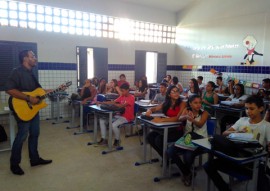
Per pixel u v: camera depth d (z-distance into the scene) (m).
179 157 2.63
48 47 5.77
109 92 5.69
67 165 3.19
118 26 6.84
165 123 2.78
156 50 7.70
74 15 6.07
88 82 5.10
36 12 5.54
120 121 3.83
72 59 6.15
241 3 6.05
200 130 2.69
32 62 2.89
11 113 3.27
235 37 6.25
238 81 6.20
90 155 3.55
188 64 7.68
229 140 1.83
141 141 4.21
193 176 2.58
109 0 6.50
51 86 5.90
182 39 7.82
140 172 3.01
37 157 3.16
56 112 6.09
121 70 7.04
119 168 3.12
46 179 2.79
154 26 7.57
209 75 7.01
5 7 5.18
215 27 6.75
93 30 6.41
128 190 2.58
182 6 7.52
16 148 2.86
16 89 2.77
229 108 4.14
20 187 2.60
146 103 4.27
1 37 5.19
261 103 2.15
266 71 5.62
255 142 1.80
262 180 1.91
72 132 4.78
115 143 3.89
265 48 5.61
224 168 2.10
